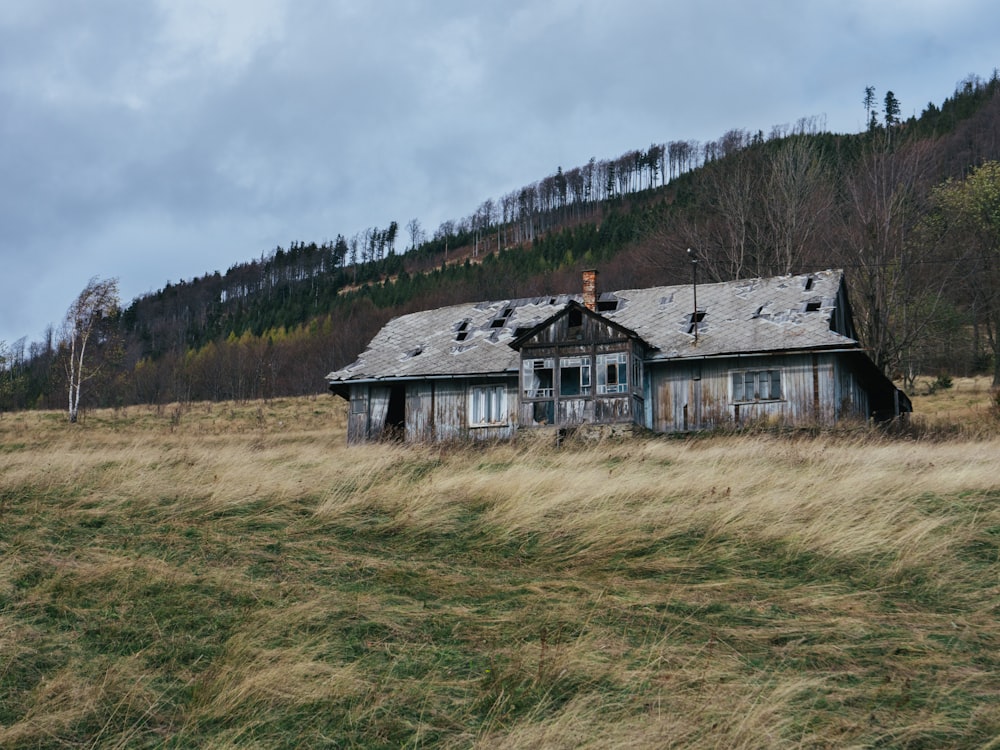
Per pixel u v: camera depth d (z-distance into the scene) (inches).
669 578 452.1
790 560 473.1
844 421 1128.8
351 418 1371.8
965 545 482.0
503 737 291.0
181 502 593.9
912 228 1974.7
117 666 342.6
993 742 284.0
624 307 1407.5
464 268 5733.3
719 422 1229.1
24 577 427.8
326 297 6043.3
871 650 358.0
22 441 1561.3
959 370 2298.2
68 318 2314.2
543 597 418.6
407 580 444.8
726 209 2337.6
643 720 296.2
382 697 320.5
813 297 1300.4
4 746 290.2
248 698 320.2
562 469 655.8
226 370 3661.4
